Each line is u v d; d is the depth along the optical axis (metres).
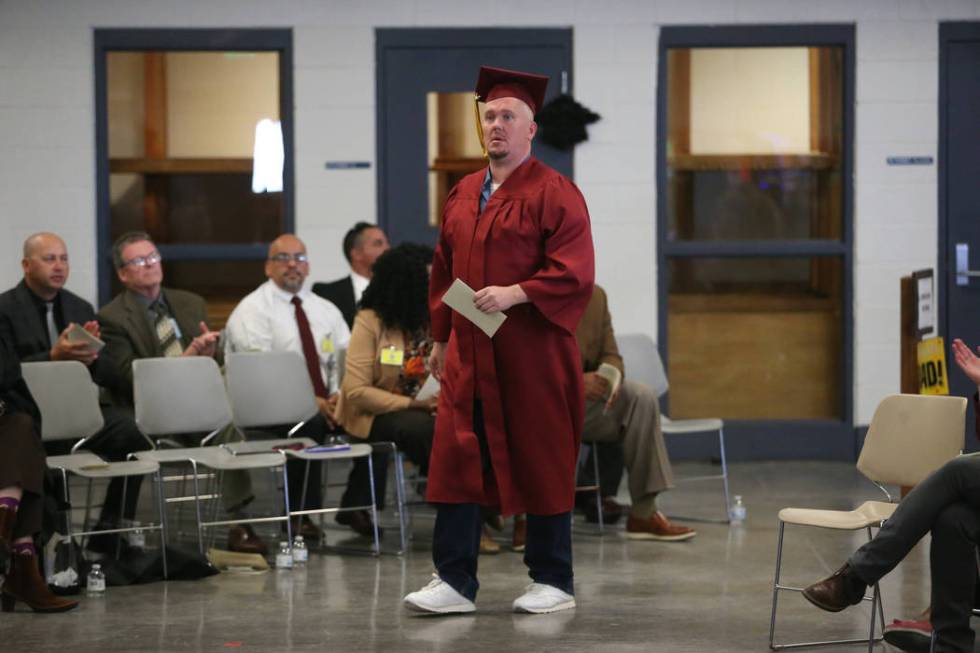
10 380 7.46
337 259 12.40
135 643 6.44
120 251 9.35
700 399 12.56
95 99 12.26
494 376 6.73
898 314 12.39
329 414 9.59
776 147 12.43
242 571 8.11
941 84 12.28
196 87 12.41
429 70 12.32
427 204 12.40
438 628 6.68
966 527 5.68
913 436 6.50
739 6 12.25
